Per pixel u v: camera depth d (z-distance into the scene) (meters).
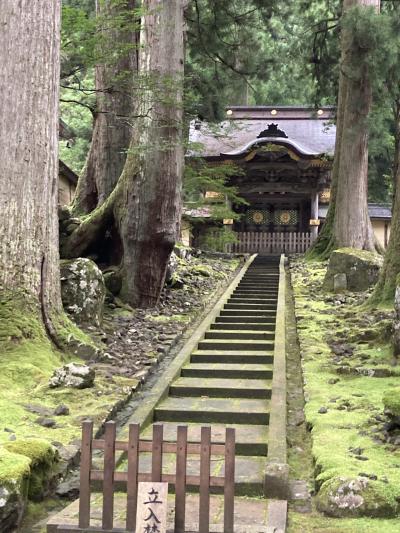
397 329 8.01
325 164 25.08
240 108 32.22
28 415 5.95
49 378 6.87
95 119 14.67
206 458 3.61
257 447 5.88
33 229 7.90
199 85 19.91
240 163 25.20
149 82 10.75
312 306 12.57
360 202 18.27
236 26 20.59
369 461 4.82
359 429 5.64
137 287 11.76
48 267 8.07
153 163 11.24
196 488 4.99
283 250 25.78
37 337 7.52
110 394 6.86
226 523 3.64
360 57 16.41
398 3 20.00
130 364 8.26
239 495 4.88
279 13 21.09
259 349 9.85
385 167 26.56
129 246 11.65
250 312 12.51
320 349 8.95
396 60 16.11
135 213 11.43
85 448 3.79
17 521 4.12
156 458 3.57
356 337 9.23
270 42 26.77
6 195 7.81
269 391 7.65
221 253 22.86
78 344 8.05
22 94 7.95
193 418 6.89
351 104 17.84
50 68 8.21
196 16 20.08
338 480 4.41
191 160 20.08
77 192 14.87
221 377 8.51
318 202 28.42
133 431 3.67
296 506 4.53
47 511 4.59
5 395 6.34
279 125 31.12
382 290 10.95
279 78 30.48
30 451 4.67
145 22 11.64
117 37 13.20
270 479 4.77
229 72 22.28
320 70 22.39
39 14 8.12
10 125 7.90
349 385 7.14
